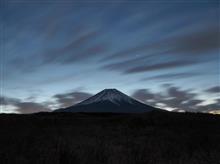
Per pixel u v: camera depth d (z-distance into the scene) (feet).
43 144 54.80
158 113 149.89
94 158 42.78
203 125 120.78
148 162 42.86
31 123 125.80
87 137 73.77
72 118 158.51
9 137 67.87
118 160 41.60
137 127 122.83
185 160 45.06
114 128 112.16
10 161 40.06
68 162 40.16
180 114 146.72
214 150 52.90
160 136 86.02
